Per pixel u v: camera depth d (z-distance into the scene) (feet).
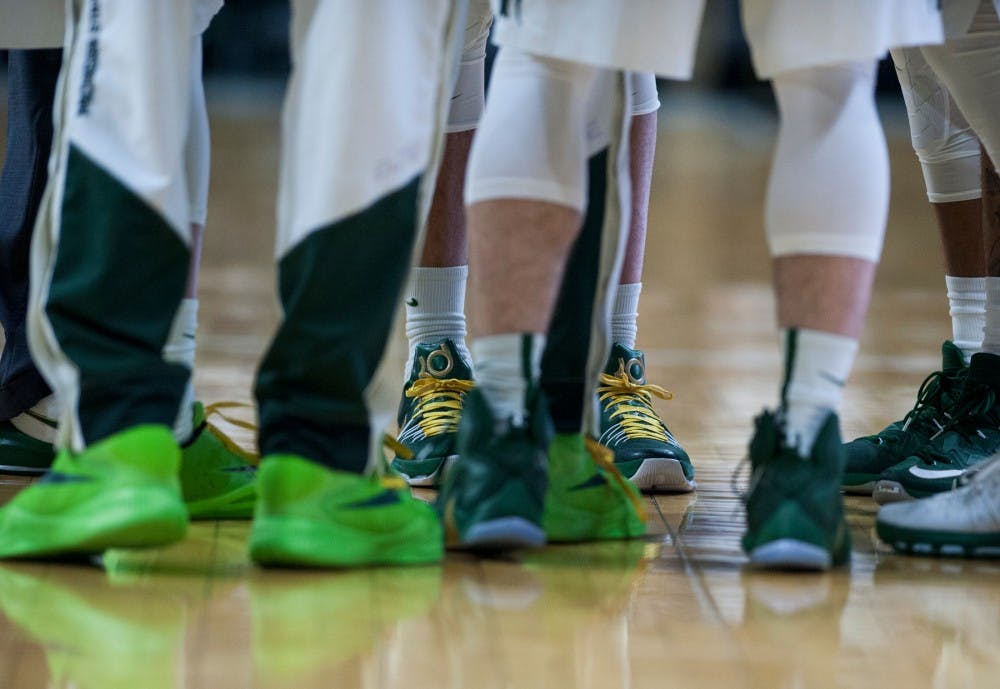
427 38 13.94
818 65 14.05
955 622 13.33
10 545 14.43
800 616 13.42
